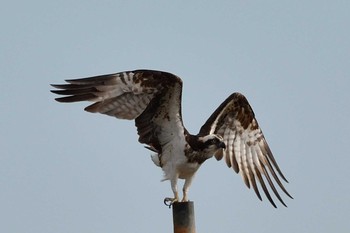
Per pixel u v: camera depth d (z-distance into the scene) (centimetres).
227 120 1720
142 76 1484
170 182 1514
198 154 1508
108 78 1495
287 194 1708
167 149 1520
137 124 1507
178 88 1473
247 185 1723
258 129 1753
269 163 1748
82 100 1476
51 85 1468
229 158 1731
